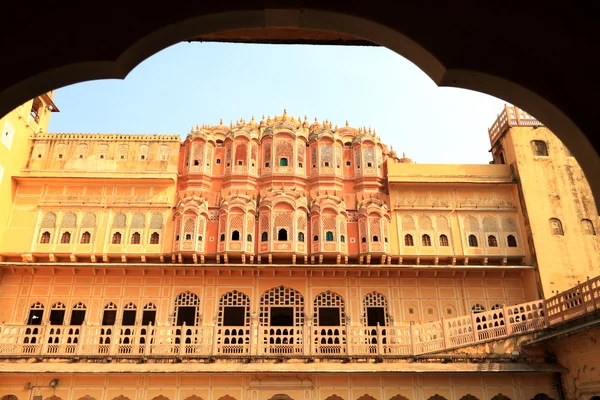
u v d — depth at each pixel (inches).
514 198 848.9
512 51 108.6
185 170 851.4
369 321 778.8
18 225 791.7
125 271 778.8
